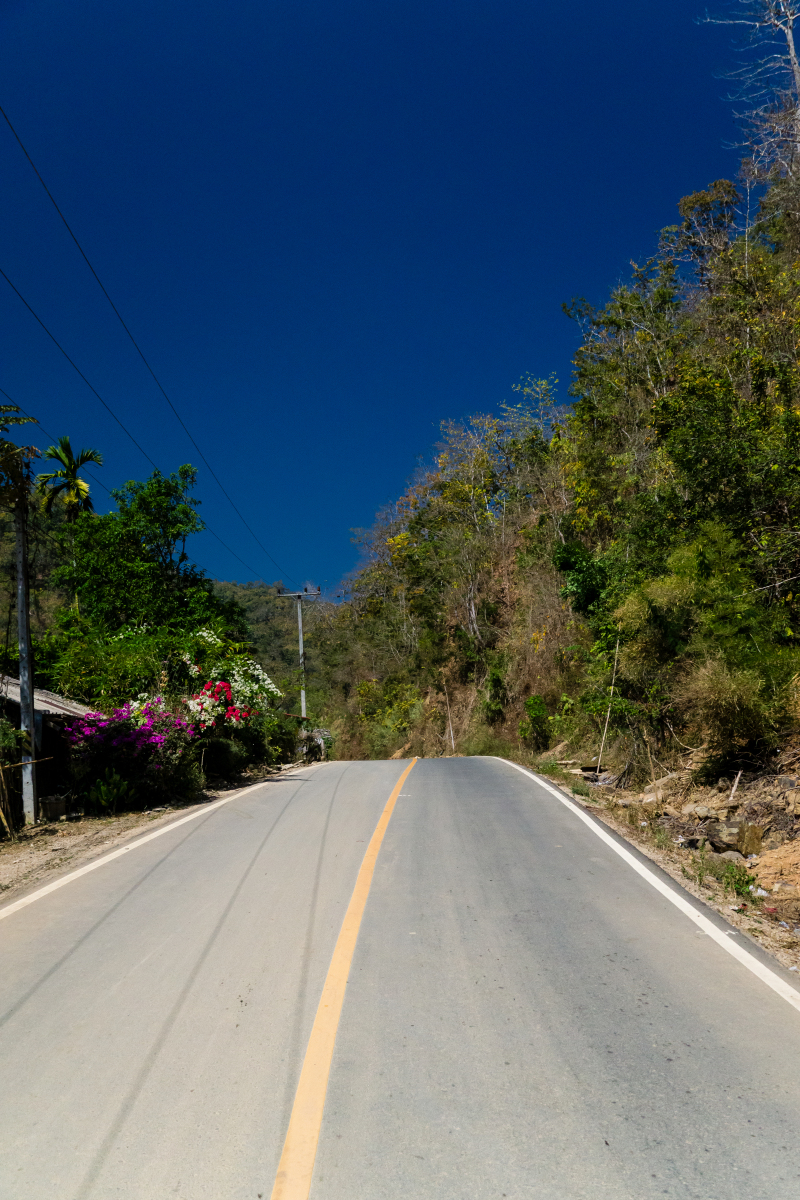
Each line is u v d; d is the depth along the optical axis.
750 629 13.13
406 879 7.83
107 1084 3.99
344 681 61.12
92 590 27.03
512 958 5.62
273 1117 3.65
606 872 7.95
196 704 16.97
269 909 6.93
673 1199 3.01
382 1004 4.90
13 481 12.30
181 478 28.34
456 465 47.53
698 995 4.94
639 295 30.77
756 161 25.67
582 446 30.72
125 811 13.26
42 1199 3.10
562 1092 3.82
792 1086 3.82
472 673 41.38
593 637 23.11
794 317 20.91
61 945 6.14
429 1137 3.47
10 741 11.74
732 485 14.84
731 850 9.48
